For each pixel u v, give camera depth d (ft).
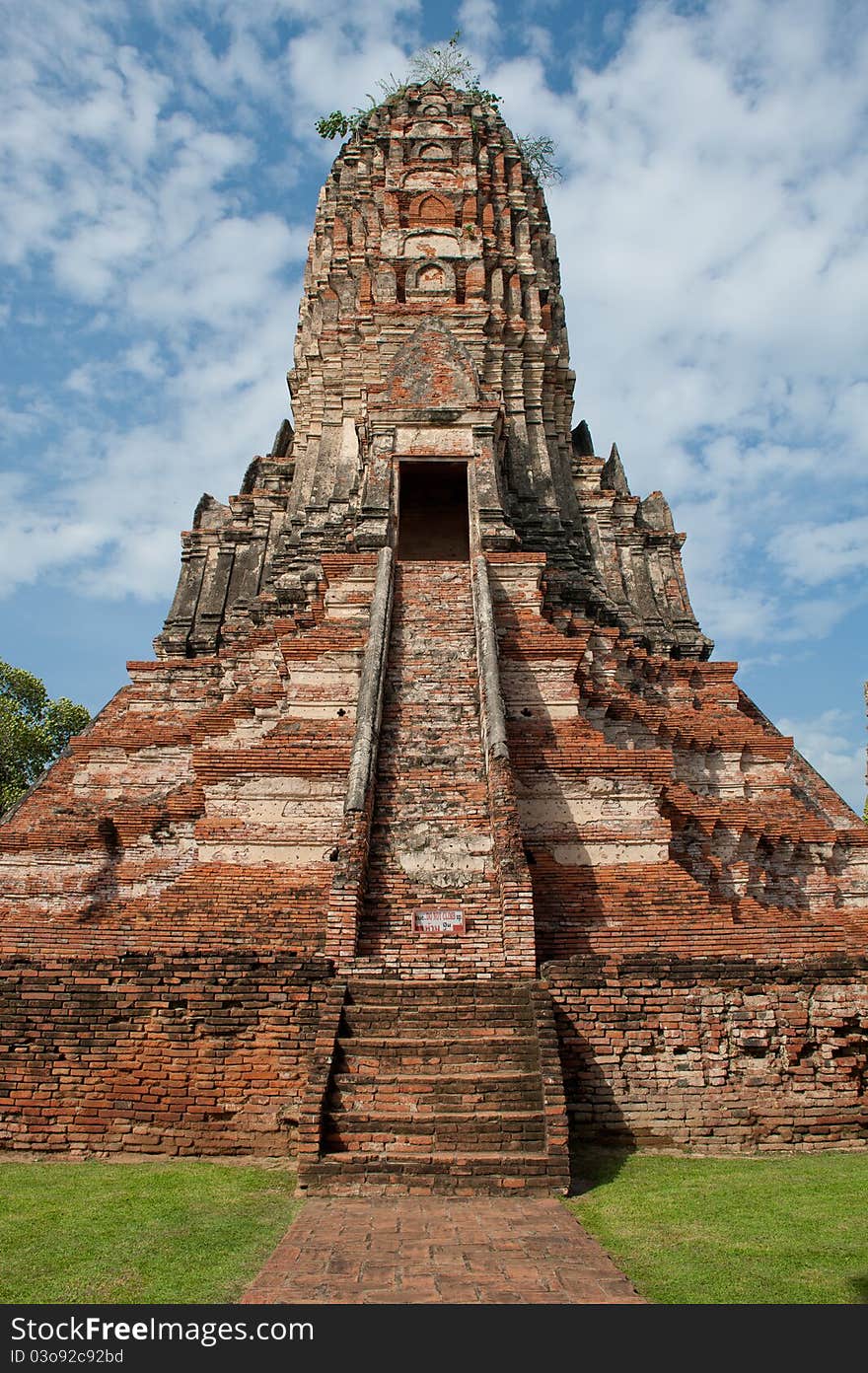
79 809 69.82
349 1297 22.56
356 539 76.13
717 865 61.41
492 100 129.39
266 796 57.00
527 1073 35.86
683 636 105.29
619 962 41.55
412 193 114.01
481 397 85.46
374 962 42.63
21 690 159.22
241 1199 31.73
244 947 48.62
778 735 74.38
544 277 116.37
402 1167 32.81
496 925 45.14
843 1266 24.66
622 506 109.50
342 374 103.91
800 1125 39.73
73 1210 30.12
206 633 101.91
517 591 71.36
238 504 108.78
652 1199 31.37
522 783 57.57
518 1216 29.55
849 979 41.55
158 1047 39.32
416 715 59.31
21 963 41.32
